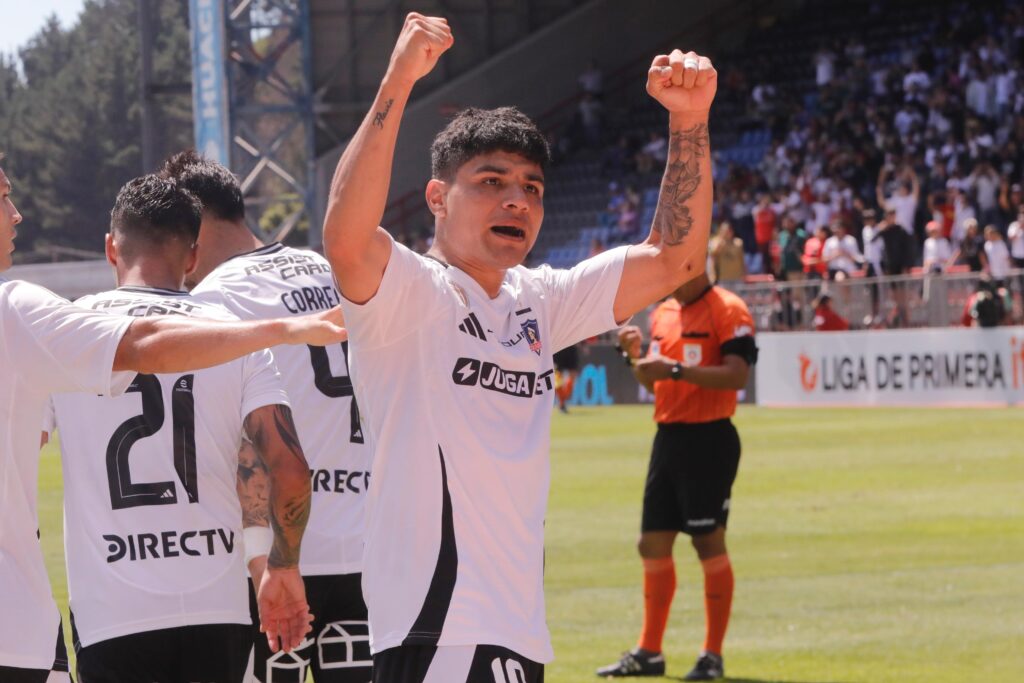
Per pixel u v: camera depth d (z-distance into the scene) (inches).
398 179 2199.8
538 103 2260.1
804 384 1473.9
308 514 248.1
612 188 2065.7
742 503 786.2
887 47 2022.6
